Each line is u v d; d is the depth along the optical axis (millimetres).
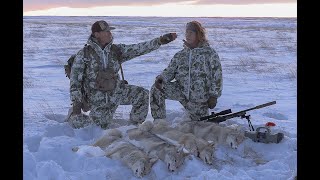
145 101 4508
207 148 3363
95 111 4297
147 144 3438
